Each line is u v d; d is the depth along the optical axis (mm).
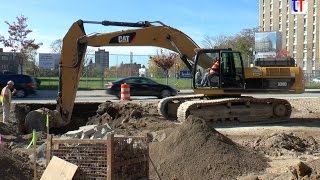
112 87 29734
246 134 15148
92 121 18484
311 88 46031
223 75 18203
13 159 9320
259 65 19281
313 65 76188
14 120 16766
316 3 87125
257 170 9812
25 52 46344
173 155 10125
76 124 18562
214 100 17781
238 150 10445
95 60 43000
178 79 46062
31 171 9234
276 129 16328
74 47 16594
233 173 9609
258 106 18484
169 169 9766
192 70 18516
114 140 7211
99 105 20109
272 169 10000
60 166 7328
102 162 7211
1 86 30812
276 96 30469
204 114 17422
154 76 52781
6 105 16266
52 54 47344
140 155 7766
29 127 16234
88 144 7301
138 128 16312
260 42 60406
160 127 16328
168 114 18609
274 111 18641
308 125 17516
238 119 18141
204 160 9859
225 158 9898
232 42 67562
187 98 18875
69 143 7430
